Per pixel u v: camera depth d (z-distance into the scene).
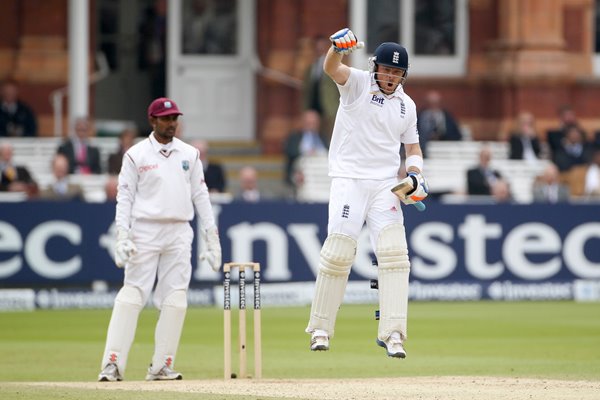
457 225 67.69
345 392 32.03
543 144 78.81
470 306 65.19
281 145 81.38
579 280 68.94
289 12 82.00
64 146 72.25
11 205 63.69
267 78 81.62
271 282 65.88
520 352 46.59
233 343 49.72
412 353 46.38
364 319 58.75
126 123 82.19
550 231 68.56
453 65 83.81
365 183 33.66
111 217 64.38
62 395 31.73
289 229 65.94
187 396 31.19
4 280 63.69
